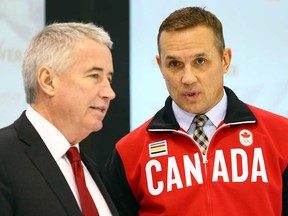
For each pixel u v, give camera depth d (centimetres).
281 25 393
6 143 206
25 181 200
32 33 374
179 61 246
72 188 217
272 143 254
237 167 252
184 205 250
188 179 252
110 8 386
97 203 230
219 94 259
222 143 256
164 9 388
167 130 259
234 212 245
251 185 248
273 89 393
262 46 392
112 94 222
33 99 219
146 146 262
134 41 386
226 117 258
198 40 244
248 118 257
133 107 386
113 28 385
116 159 268
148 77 388
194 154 256
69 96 215
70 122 219
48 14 378
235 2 390
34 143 210
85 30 221
